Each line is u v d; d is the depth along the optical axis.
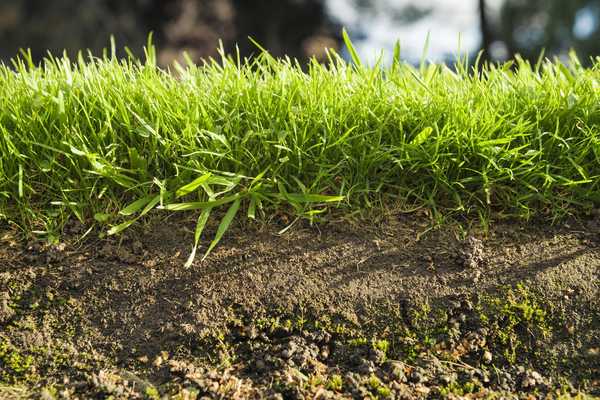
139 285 0.38
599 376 0.37
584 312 0.38
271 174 0.41
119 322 0.37
